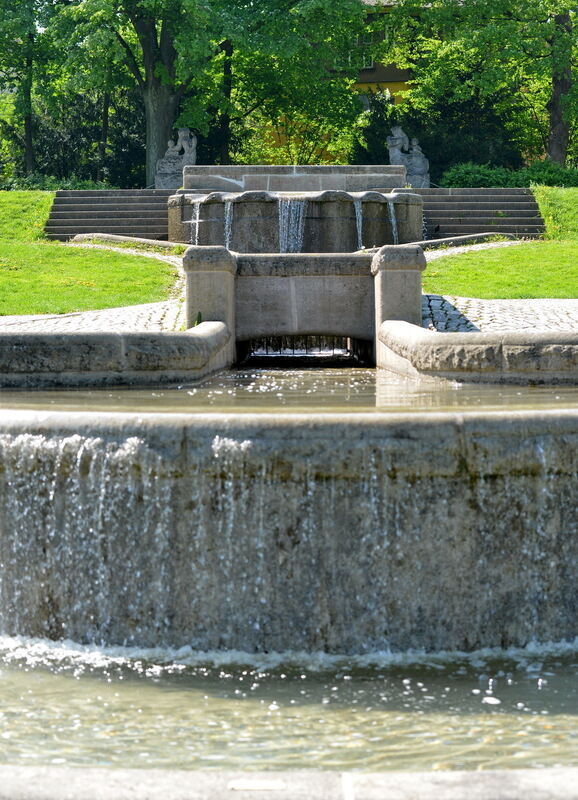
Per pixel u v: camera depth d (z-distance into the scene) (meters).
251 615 5.89
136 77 40.06
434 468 5.79
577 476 5.97
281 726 4.83
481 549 5.90
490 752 4.52
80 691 5.30
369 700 5.17
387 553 5.84
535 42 39.53
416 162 36.06
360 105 45.94
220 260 12.50
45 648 6.02
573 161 49.22
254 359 14.52
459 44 40.12
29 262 21.91
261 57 42.88
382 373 11.97
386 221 23.34
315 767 4.37
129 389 9.71
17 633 6.21
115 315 16.25
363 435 5.78
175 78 40.41
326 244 22.84
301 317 13.29
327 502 5.79
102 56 38.34
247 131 47.62
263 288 13.25
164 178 35.88
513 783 3.05
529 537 5.95
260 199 22.80
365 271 13.24
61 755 4.48
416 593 5.88
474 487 5.85
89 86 39.41
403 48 45.34
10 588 6.21
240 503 5.82
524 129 46.44
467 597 5.92
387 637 5.89
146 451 5.87
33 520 6.11
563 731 4.75
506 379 10.09
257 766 4.38
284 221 22.78
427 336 10.70
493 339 10.13
